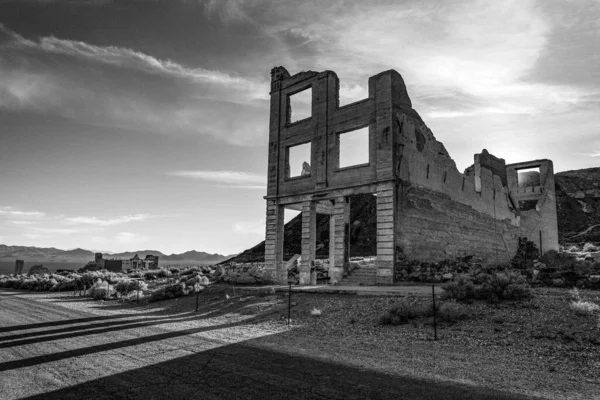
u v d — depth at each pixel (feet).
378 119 83.05
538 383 22.03
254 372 24.64
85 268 215.51
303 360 27.84
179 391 21.04
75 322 51.16
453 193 100.27
